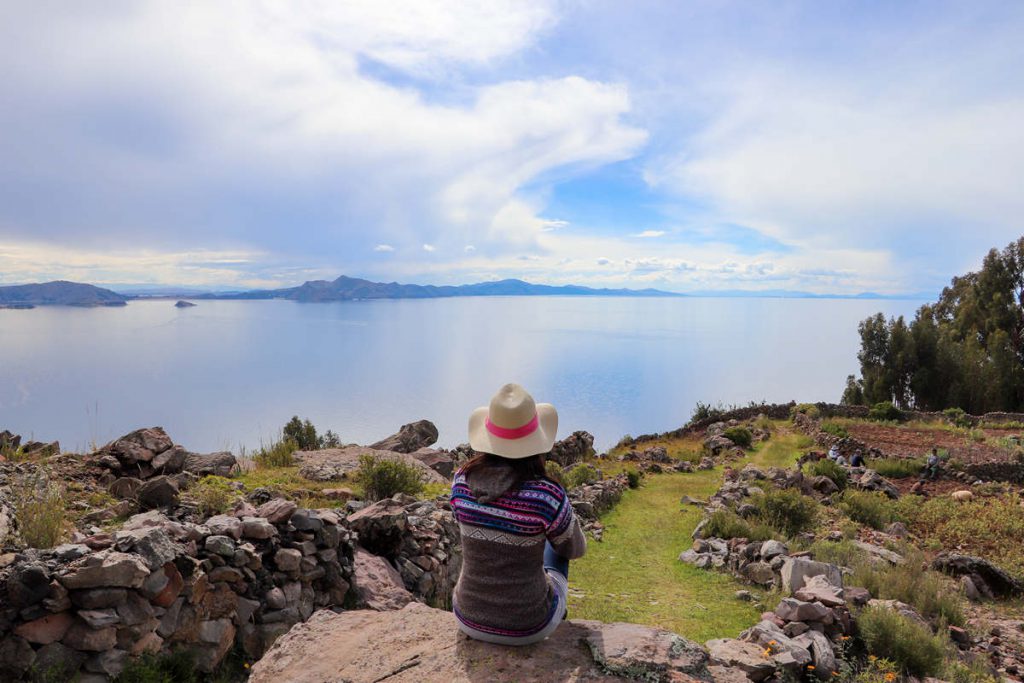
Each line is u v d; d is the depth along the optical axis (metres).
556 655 3.12
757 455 31.12
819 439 34.25
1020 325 58.25
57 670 5.20
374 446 20.81
